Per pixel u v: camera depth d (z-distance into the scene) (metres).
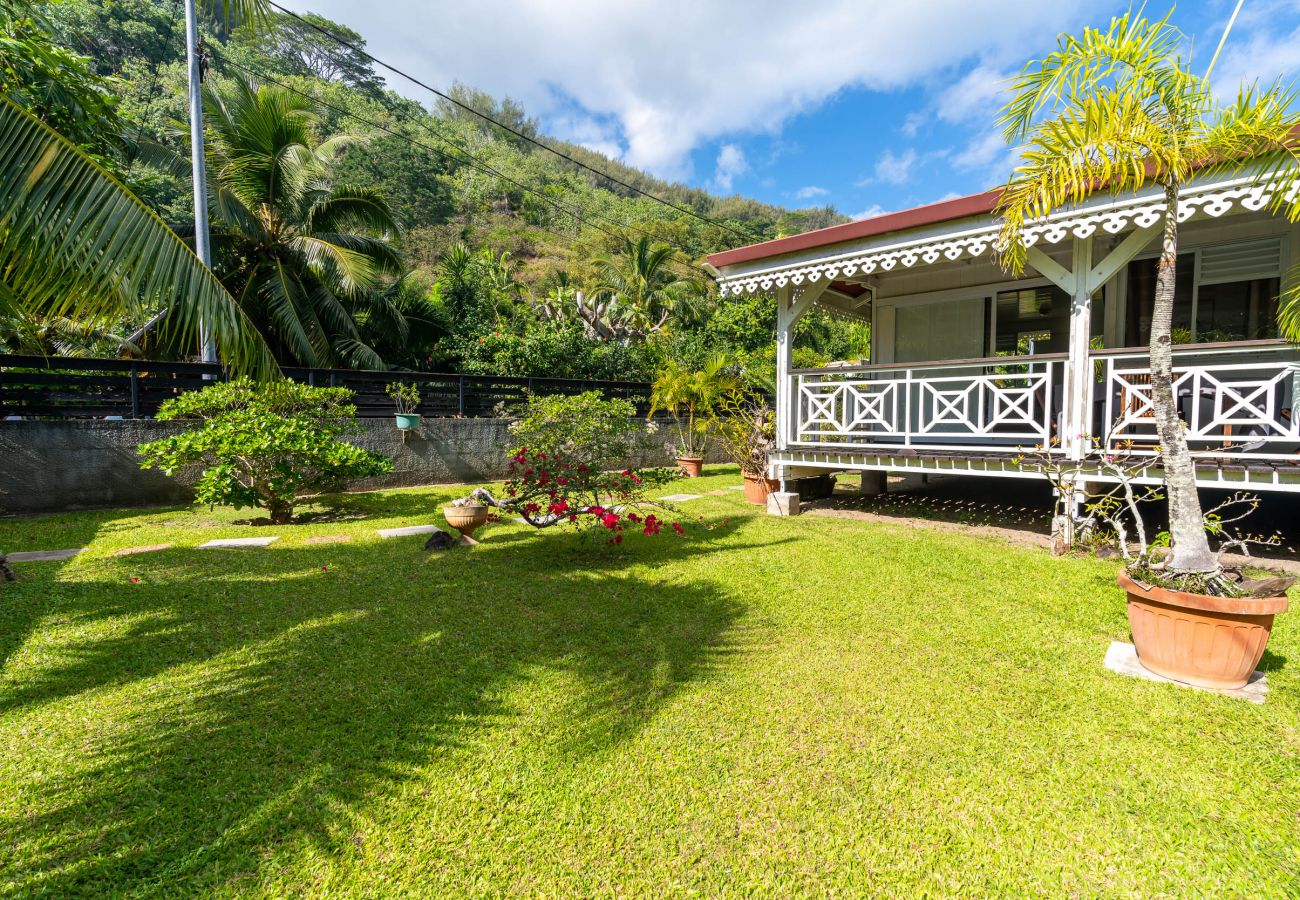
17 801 2.02
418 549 5.50
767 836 1.89
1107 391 5.31
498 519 5.86
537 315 19.03
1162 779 2.14
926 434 6.30
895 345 8.84
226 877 1.72
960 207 5.54
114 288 3.29
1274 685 2.82
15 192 3.05
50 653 3.20
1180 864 1.76
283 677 2.93
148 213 3.41
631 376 15.83
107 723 2.52
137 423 7.73
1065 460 5.38
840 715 2.58
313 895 1.66
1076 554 5.18
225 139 12.93
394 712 2.61
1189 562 2.97
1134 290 6.97
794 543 5.67
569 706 2.66
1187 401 6.37
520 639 3.41
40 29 7.99
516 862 1.78
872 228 6.07
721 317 22.06
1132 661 3.07
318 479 7.02
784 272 6.82
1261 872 1.73
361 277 13.21
